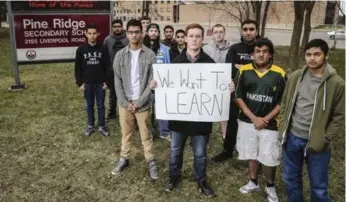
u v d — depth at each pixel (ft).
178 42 16.24
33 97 24.02
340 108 8.54
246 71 10.73
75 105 22.25
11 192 11.92
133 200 11.57
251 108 10.77
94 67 16.16
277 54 56.39
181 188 12.26
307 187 12.36
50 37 25.03
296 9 34.81
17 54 24.86
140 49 12.14
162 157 14.78
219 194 11.93
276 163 10.78
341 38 88.17
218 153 15.34
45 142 16.21
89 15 25.23
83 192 12.01
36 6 24.17
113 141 16.46
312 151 8.90
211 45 15.05
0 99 23.32
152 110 17.52
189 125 11.01
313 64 8.57
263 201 11.50
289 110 9.43
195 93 10.87
